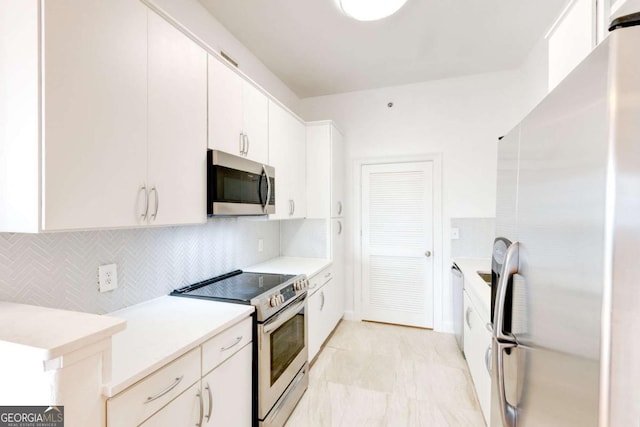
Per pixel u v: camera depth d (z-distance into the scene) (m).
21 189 0.93
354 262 3.66
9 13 0.93
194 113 1.54
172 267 1.84
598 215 0.54
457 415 1.97
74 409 0.79
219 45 2.26
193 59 1.53
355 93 3.60
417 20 2.23
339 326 3.48
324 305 2.86
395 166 3.48
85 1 1.02
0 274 1.08
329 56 2.77
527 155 0.88
